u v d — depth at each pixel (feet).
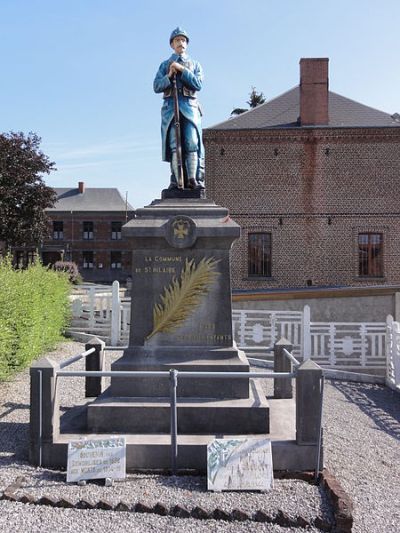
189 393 19.17
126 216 180.45
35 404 16.63
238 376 16.43
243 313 41.24
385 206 75.20
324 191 75.51
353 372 37.93
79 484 15.23
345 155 75.41
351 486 16.44
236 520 13.52
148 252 20.42
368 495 15.75
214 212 20.54
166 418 17.97
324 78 76.48
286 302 52.85
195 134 22.43
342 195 75.46
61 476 15.76
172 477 15.85
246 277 75.46
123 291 87.97
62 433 17.80
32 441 16.58
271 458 15.29
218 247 20.30
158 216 20.52
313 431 16.44
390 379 35.27
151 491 14.79
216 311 20.20
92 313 47.03
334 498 14.11
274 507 13.87
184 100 22.45
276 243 75.61
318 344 41.70
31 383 16.65
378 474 17.74
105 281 177.99
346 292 51.65
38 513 13.65
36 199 90.89
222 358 19.77
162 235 20.03
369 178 75.25
